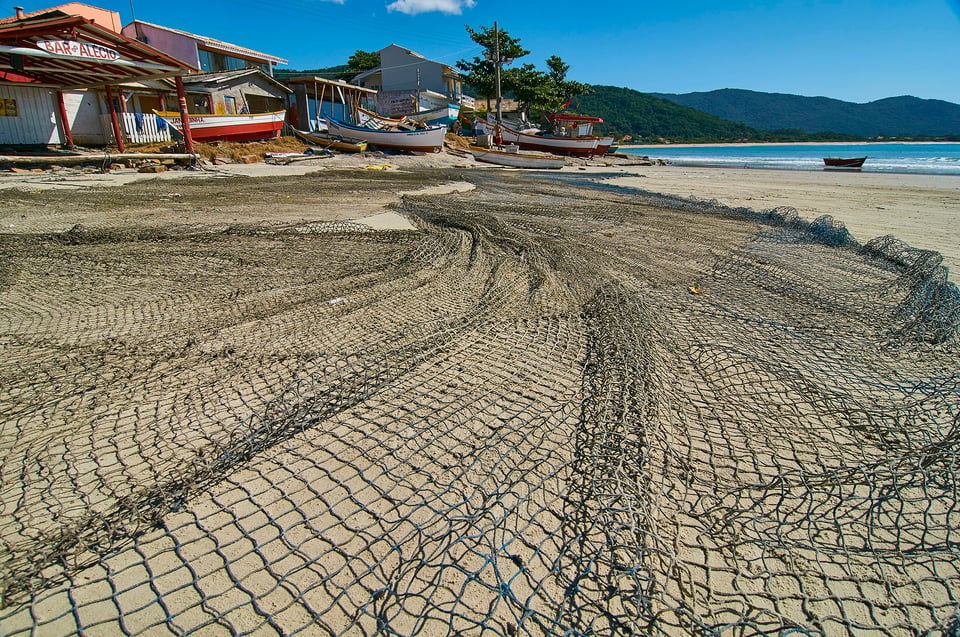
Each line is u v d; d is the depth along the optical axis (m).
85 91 18.72
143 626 1.65
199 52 29.30
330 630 1.66
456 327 4.09
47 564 1.85
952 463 2.26
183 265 5.61
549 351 3.69
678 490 2.32
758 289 5.25
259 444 2.52
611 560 1.90
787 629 1.65
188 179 13.94
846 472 2.40
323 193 11.83
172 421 2.74
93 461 2.41
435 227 7.85
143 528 2.03
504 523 2.11
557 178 20.06
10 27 12.30
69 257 5.77
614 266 6.02
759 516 2.14
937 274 5.23
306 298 4.70
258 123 23.23
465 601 1.77
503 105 70.44
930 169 29.38
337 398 2.92
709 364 3.56
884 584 1.87
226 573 1.85
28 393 2.96
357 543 1.99
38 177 12.82
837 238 7.43
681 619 1.71
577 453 2.53
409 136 27.03
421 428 2.74
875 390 3.22
